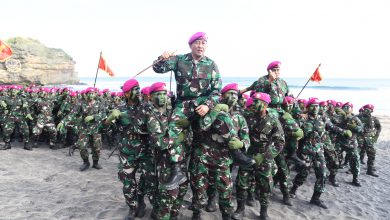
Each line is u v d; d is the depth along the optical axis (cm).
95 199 570
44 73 8512
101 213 505
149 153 459
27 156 899
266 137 500
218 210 542
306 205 611
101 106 812
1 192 587
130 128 448
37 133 984
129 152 448
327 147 739
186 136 454
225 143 430
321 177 603
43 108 1005
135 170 461
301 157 627
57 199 564
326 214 571
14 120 970
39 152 968
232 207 445
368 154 915
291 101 605
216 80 446
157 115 410
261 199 511
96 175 734
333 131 758
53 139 1026
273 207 583
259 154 494
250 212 549
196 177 443
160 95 405
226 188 433
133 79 452
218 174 434
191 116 418
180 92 444
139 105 449
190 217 507
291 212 566
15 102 970
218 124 418
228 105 457
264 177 496
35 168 773
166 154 417
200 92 437
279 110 586
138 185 493
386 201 674
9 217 475
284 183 595
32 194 585
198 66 436
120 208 529
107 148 1098
